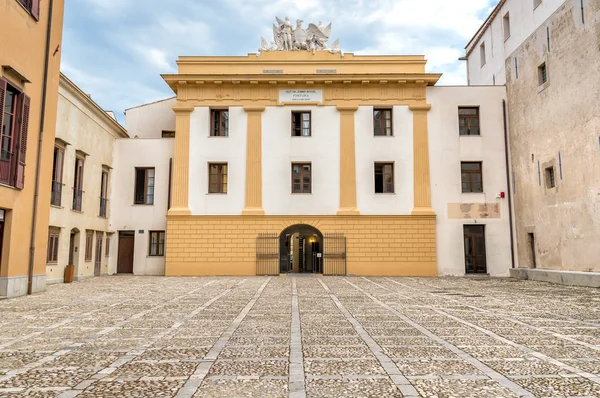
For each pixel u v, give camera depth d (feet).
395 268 69.67
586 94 51.85
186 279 62.69
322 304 35.09
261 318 28.09
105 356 18.48
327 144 72.33
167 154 75.51
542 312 30.94
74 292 44.55
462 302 36.47
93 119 67.10
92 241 67.10
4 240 39.42
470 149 72.02
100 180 69.87
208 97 73.26
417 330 24.09
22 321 27.17
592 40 50.67
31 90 42.55
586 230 52.11
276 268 69.92
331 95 73.20
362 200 71.15
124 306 33.96
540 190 62.39
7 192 38.93
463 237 70.64
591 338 22.03
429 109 72.64
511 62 70.69
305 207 71.20
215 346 20.22
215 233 70.79
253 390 14.14
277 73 72.95
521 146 67.92
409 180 71.46
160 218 74.23
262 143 72.43
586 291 45.78
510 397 13.42
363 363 17.33
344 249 70.23
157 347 20.06
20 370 16.40
